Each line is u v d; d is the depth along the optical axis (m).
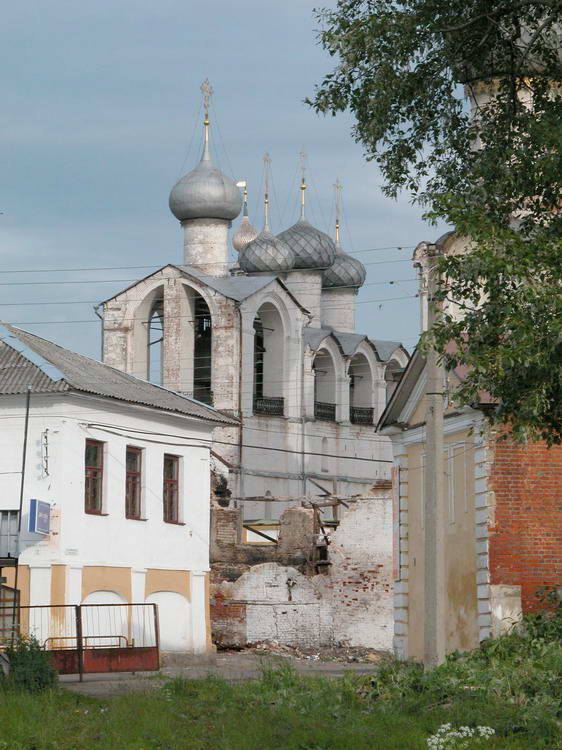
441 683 25.23
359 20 26.05
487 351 23.31
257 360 93.94
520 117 26.41
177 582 49.81
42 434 44.53
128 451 48.06
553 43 26.98
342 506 66.56
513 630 31.88
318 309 100.19
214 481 72.88
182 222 92.94
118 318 91.38
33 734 22.42
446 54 26.66
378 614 54.94
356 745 21.05
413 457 40.66
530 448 33.97
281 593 54.72
